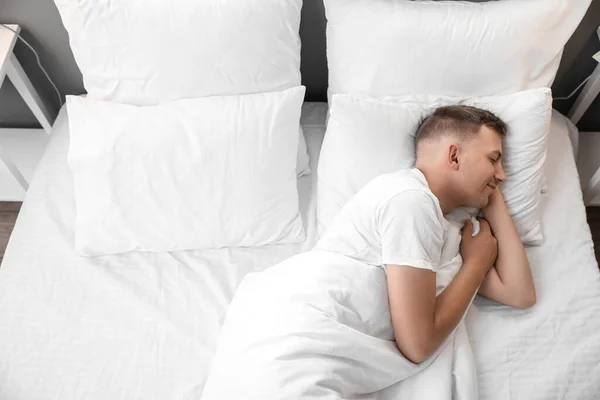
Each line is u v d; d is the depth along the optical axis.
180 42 1.24
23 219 1.34
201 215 1.25
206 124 1.25
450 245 1.15
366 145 1.24
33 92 1.63
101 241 1.25
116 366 1.13
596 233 1.73
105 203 1.23
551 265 1.23
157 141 1.23
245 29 1.25
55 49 1.55
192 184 1.24
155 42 1.24
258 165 1.26
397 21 1.24
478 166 1.09
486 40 1.23
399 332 1.00
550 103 1.21
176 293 1.22
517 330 1.14
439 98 1.28
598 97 1.69
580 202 1.33
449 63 1.25
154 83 1.28
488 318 1.16
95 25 1.23
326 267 1.04
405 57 1.25
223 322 1.16
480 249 1.14
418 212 1.01
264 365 0.94
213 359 1.07
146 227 1.25
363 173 1.24
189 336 1.16
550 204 1.33
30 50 1.55
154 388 1.10
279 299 1.02
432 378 1.03
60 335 1.16
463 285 1.08
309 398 0.90
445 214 1.18
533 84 1.31
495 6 1.25
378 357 0.99
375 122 1.24
